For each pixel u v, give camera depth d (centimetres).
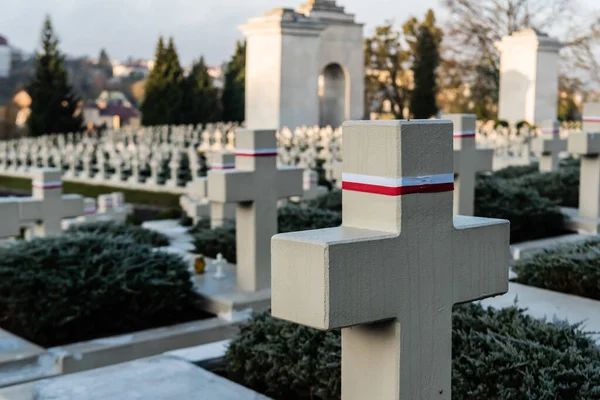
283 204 1249
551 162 1636
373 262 348
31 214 1040
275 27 3020
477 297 396
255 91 3114
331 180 1909
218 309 838
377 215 363
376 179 361
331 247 334
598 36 4744
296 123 3089
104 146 2953
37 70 4362
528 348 509
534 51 3400
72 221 1344
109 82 9444
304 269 342
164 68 4453
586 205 1248
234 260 1058
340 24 3447
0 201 879
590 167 1239
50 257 794
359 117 3531
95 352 720
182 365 609
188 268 924
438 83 4969
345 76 3494
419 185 361
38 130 4322
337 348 541
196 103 4594
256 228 860
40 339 759
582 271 796
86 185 2591
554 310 743
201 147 2680
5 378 676
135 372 595
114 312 788
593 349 519
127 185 2497
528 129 2806
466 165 1110
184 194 2223
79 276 774
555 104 3481
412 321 367
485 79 4934
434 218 371
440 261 376
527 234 1220
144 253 845
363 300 347
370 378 376
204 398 542
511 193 1222
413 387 371
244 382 606
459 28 4884
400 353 364
